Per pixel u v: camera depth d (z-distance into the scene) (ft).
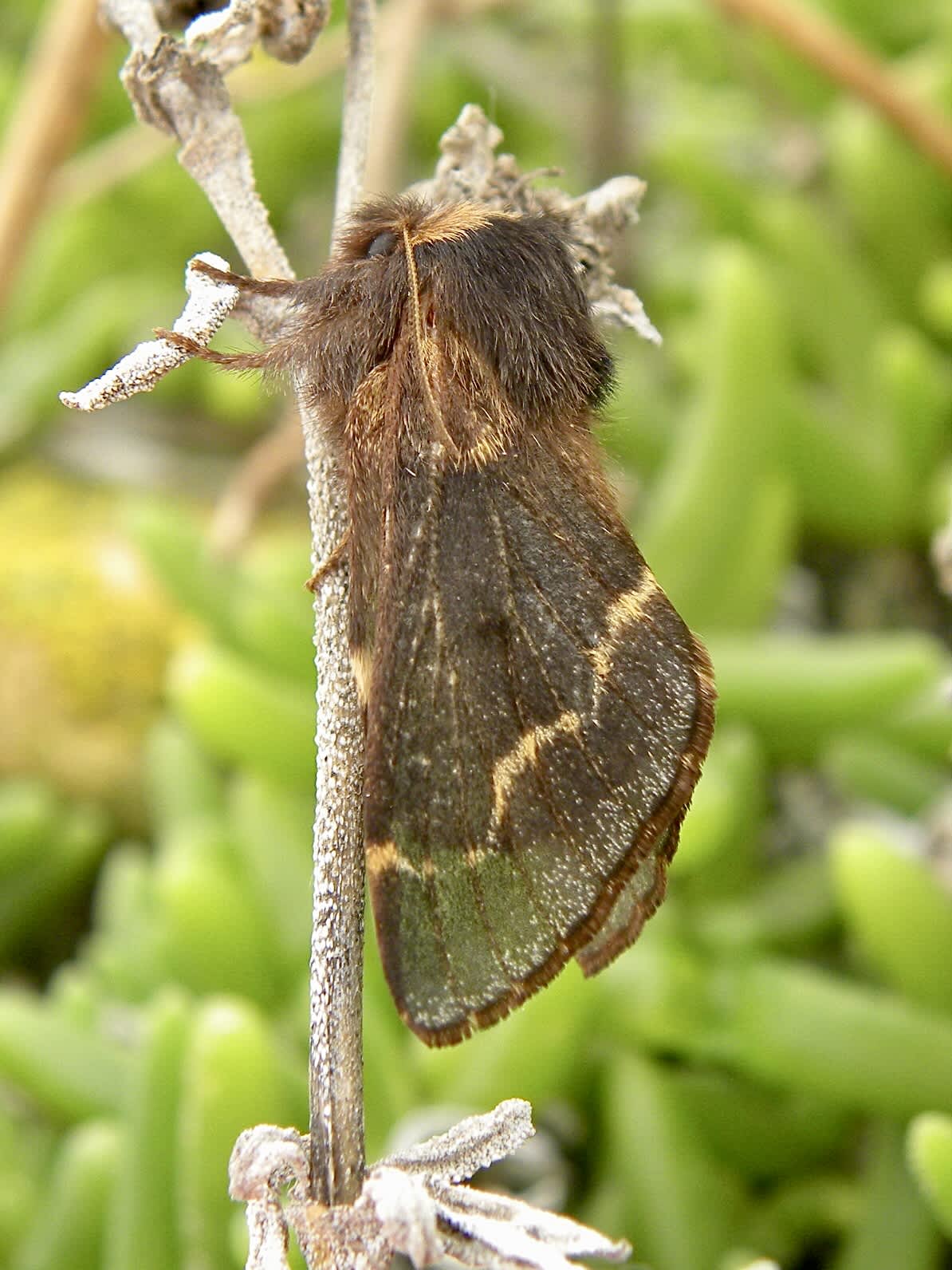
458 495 0.20
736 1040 0.32
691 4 0.54
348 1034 0.20
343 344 0.21
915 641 0.38
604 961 0.19
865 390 0.46
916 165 0.47
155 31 0.23
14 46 0.61
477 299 0.20
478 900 0.19
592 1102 0.34
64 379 0.52
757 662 0.37
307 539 0.51
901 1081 0.31
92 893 0.46
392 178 0.45
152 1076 0.29
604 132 0.52
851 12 0.53
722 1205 0.32
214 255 0.21
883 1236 0.31
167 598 0.49
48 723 0.47
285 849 0.36
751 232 0.48
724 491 0.40
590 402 0.21
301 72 0.47
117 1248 0.29
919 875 0.32
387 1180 0.18
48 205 0.47
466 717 0.19
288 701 0.37
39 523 0.52
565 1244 0.19
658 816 0.19
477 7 0.49
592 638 0.20
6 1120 0.34
